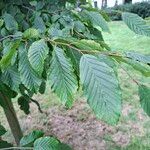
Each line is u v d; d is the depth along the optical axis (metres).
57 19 2.06
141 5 14.45
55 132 5.30
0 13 2.19
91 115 5.62
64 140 5.05
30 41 1.32
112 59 1.05
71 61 1.07
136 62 1.01
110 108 0.88
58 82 1.04
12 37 1.62
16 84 1.65
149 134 4.91
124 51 1.06
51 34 1.42
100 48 1.08
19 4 2.22
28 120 5.69
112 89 0.90
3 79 1.67
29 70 1.29
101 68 0.93
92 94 0.90
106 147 4.73
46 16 2.13
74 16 2.12
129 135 4.93
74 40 1.14
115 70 1.07
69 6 2.29
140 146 4.64
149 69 1.00
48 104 6.16
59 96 1.04
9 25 1.77
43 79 1.66
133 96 6.21
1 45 1.61
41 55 1.11
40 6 2.13
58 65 1.05
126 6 14.70
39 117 5.75
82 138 5.04
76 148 4.82
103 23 1.93
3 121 5.65
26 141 1.67
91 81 0.92
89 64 0.94
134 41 10.66
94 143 4.87
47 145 1.46
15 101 6.27
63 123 5.52
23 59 1.28
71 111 5.82
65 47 1.11
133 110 5.64
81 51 1.05
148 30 1.60
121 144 4.75
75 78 1.04
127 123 5.23
